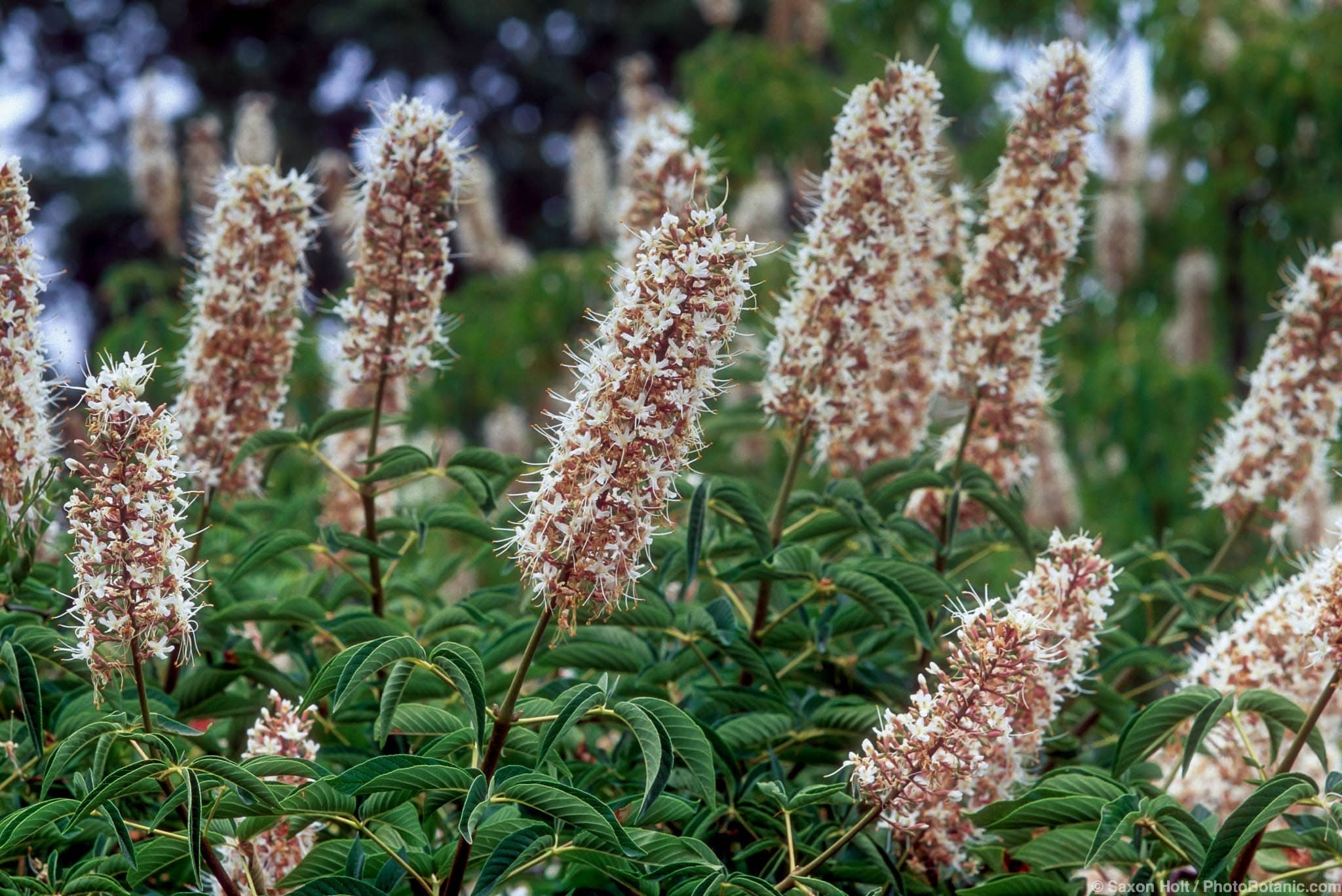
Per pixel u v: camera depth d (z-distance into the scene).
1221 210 12.92
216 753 4.04
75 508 2.94
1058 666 3.54
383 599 4.49
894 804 3.04
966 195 4.99
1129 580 4.64
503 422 10.29
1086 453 11.17
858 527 4.32
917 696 3.04
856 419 4.21
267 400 4.45
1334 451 6.50
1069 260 4.51
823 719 3.84
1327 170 12.79
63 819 3.47
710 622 3.82
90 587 2.94
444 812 4.28
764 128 12.95
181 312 8.47
